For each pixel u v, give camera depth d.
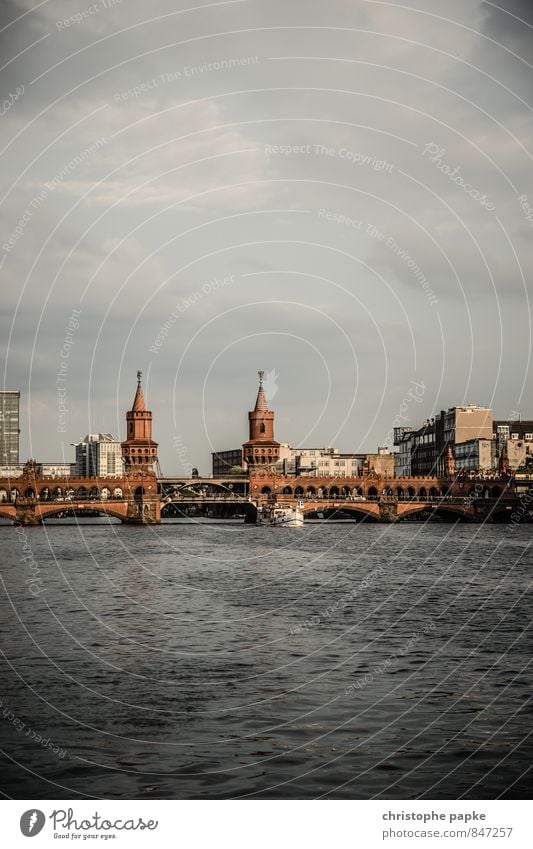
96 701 52.41
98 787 40.16
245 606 88.12
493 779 40.97
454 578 112.94
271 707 51.28
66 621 78.88
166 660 62.78
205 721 48.75
